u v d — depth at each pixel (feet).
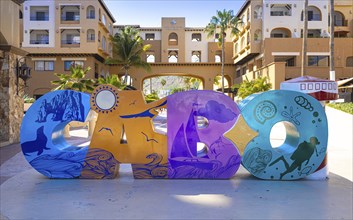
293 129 25.41
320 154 24.27
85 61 126.93
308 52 116.26
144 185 22.75
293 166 24.23
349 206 18.61
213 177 24.27
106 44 141.08
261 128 24.20
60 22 125.39
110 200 19.43
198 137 24.20
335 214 17.30
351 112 65.92
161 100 24.43
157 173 24.36
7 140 42.52
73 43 127.65
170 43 159.53
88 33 126.00
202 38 161.68
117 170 25.75
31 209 17.90
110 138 24.47
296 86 25.67
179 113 24.31
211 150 24.18
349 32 143.13
